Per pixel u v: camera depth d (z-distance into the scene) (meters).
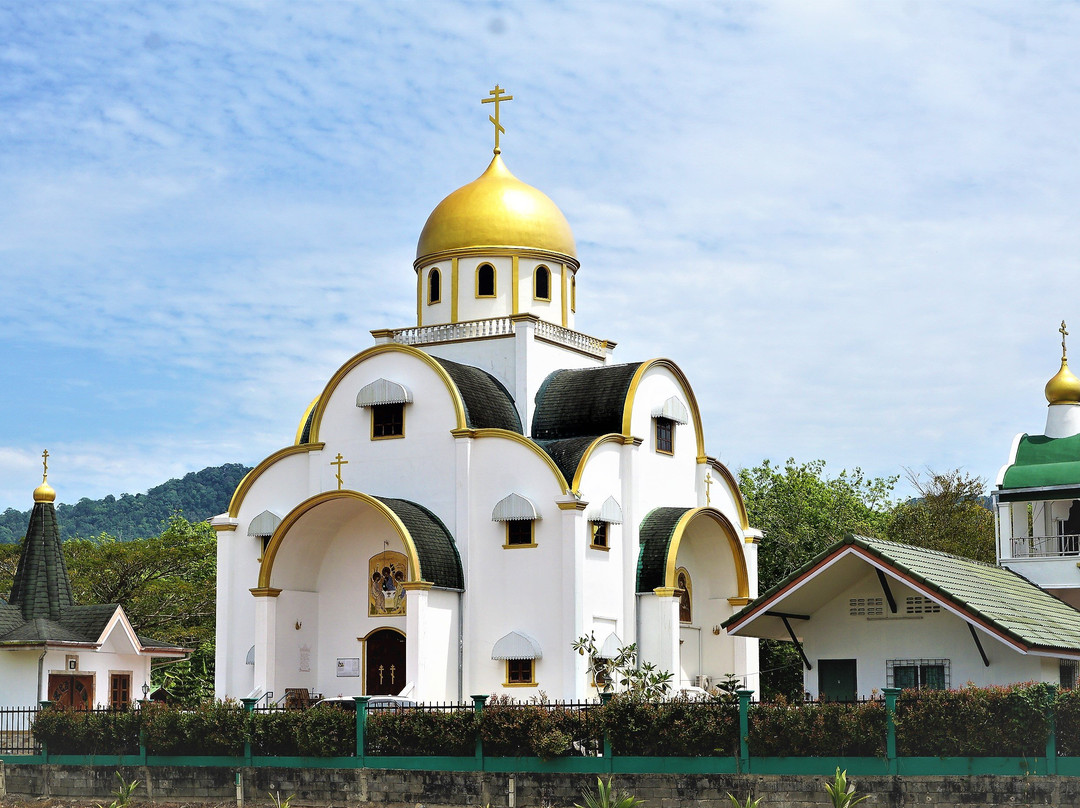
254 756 38.31
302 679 50.47
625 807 31.38
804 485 71.94
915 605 33.78
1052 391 45.19
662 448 53.72
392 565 50.38
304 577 51.12
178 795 38.88
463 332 54.72
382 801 35.84
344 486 51.94
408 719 36.25
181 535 74.75
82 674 53.09
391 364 51.88
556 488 48.31
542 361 54.31
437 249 55.91
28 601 53.59
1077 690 28.64
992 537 64.75
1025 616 33.19
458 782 34.91
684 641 52.94
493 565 48.97
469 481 49.69
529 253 55.53
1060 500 42.75
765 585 68.50
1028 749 28.59
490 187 56.56
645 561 50.53
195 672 70.50
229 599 53.38
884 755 29.95
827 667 34.72
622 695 34.78
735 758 31.86
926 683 33.38
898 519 68.69
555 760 33.97
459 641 48.75
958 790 28.94
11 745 43.72
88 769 40.38
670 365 54.59
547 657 47.53
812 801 30.53
